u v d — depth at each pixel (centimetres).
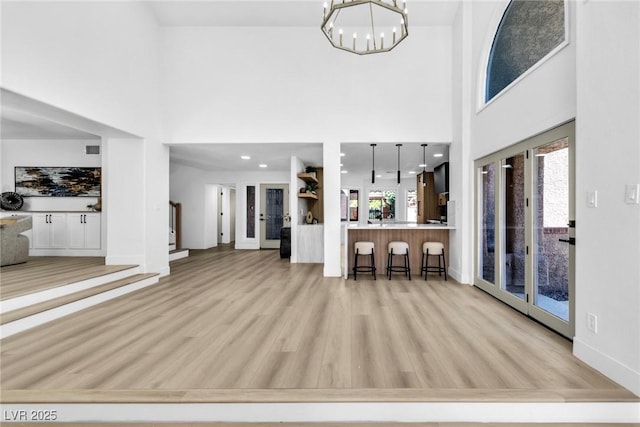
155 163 523
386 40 532
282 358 238
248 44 539
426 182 833
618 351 199
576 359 234
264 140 539
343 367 224
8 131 614
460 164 488
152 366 226
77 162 673
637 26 183
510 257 378
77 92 371
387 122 532
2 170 673
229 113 539
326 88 536
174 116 541
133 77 468
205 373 216
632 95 187
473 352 247
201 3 493
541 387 197
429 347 256
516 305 351
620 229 196
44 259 589
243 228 939
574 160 265
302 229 699
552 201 299
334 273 541
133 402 188
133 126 468
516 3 371
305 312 346
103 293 388
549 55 288
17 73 303
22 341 270
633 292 188
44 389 197
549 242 303
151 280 480
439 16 510
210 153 650
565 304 281
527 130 325
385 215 1112
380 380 207
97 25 400
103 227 642
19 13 304
